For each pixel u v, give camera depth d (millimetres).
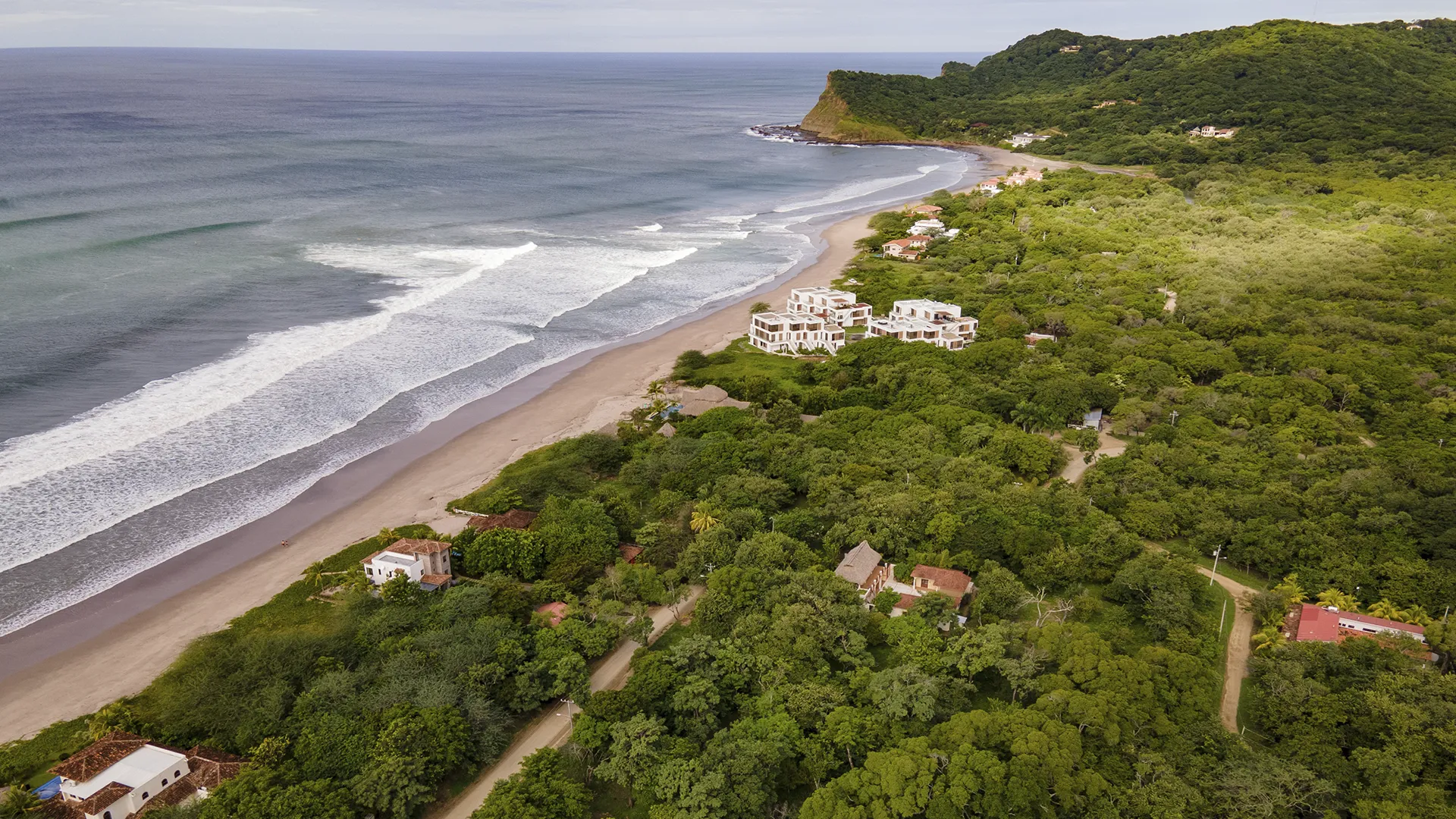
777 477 88812
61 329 116688
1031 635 62031
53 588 70750
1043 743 50531
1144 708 54844
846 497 82438
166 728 55000
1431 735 52094
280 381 109625
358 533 80625
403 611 66375
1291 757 53375
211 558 76250
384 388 110750
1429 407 101438
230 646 62375
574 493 86500
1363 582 69688
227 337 120938
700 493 84688
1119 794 49656
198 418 98875
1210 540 77000
